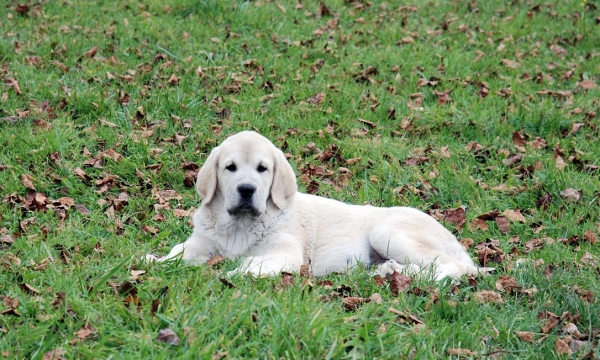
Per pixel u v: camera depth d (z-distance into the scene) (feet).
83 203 27.45
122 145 31.27
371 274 22.65
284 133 33.83
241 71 40.11
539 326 20.13
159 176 29.50
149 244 23.72
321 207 24.99
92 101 34.30
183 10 47.52
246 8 47.44
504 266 23.89
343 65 42.04
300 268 22.85
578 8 53.88
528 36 48.44
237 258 22.95
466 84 40.60
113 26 43.88
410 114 36.60
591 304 20.99
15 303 18.42
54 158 29.68
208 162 24.00
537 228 27.61
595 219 28.60
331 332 17.84
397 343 17.95
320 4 51.26
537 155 33.14
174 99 35.45
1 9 45.14
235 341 17.37
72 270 20.30
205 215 24.08
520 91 40.06
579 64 44.86
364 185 29.91
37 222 25.39
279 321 17.81
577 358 18.40
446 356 18.20
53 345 16.81
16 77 36.58
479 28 49.52
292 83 39.04
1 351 16.46
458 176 30.76
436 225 24.97
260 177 23.06
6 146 30.60
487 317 20.25
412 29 48.98
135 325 17.84
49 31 42.88
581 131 35.91
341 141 33.47
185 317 17.76
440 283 21.62
